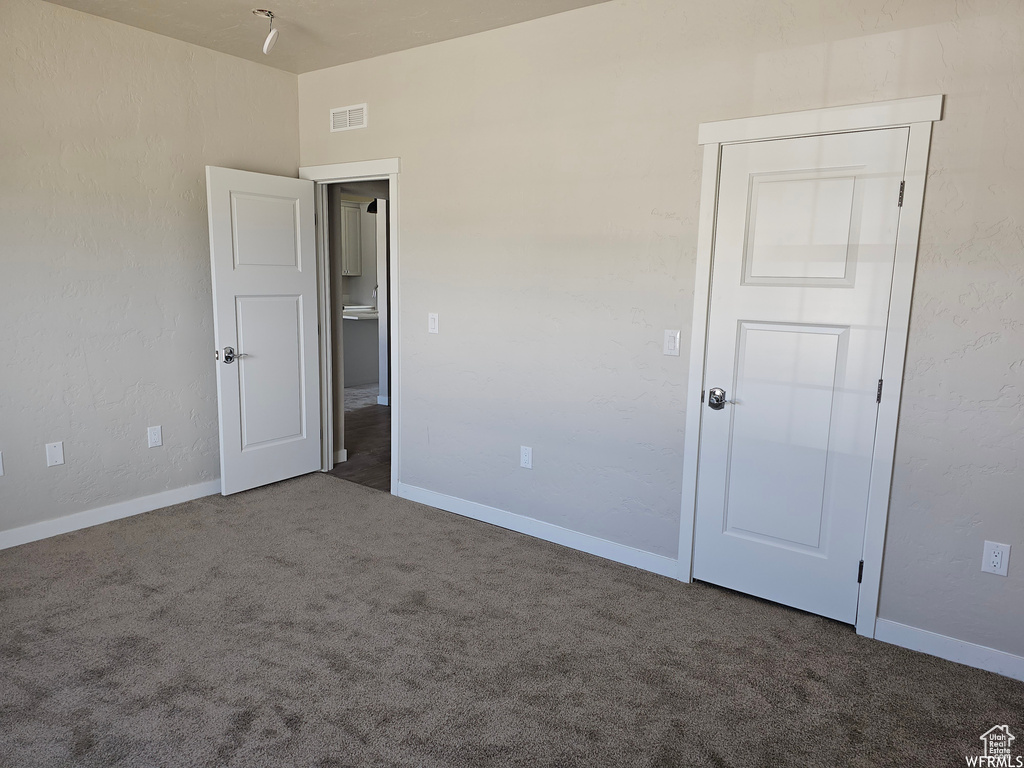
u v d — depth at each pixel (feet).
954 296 7.47
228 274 12.20
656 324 9.63
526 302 10.93
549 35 10.18
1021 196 7.02
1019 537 7.40
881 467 8.08
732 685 7.26
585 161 10.02
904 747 6.36
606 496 10.43
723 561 9.48
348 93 12.87
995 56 7.03
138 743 6.16
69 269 10.68
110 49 10.82
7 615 8.35
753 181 8.68
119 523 11.44
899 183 7.67
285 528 11.41
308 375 13.93
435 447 12.55
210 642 7.85
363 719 6.56
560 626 8.41
